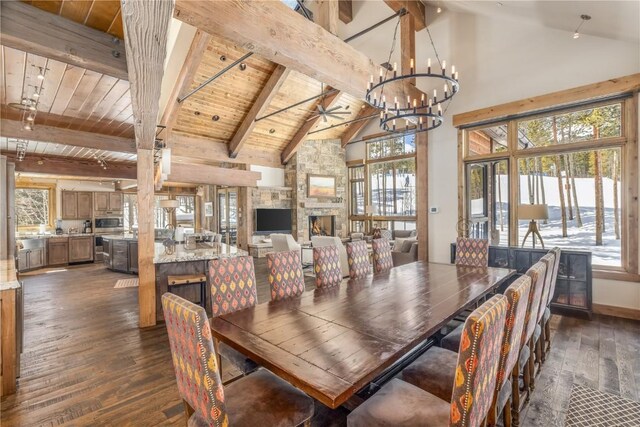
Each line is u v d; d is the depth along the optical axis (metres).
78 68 2.51
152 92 2.39
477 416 1.29
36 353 3.22
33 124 3.78
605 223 4.49
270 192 9.54
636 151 4.11
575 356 3.08
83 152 5.65
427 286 3.03
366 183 9.93
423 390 1.68
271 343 1.76
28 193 8.66
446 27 5.90
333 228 10.19
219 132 7.82
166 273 4.31
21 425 2.14
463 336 1.21
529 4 3.79
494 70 5.34
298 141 8.99
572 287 4.30
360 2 7.45
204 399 1.33
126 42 1.74
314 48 3.33
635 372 2.77
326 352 1.64
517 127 5.22
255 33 2.75
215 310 2.43
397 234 8.94
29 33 1.90
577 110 4.62
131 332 3.79
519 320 1.72
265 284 6.06
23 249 7.54
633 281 4.12
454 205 5.89
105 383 2.66
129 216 11.38
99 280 6.63
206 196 11.64
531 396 2.44
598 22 3.76
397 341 1.78
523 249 4.64
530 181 5.13
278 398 1.60
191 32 5.18
